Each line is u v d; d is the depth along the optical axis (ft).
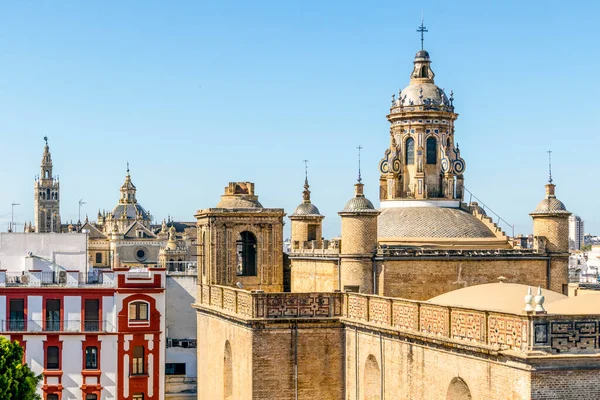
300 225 278.05
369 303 189.47
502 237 242.99
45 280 348.79
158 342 338.13
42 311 332.19
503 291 177.17
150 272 339.16
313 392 200.95
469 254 220.02
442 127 253.85
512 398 136.46
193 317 366.63
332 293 203.41
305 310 202.59
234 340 217.97
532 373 131.44
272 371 199.93
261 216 261.85
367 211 216.33
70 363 332.19
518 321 135.85
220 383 232.73
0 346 248.32
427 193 252.21
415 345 167.53
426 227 237.25
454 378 154.40
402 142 254.88
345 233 218.18
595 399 132.16
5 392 241.76
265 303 201.98
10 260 379.14
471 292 180.96
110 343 334.44
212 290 245.24
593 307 148.66
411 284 216.95
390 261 216.13
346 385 199.41
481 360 145.59
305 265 245.24
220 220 258.78
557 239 226.38
